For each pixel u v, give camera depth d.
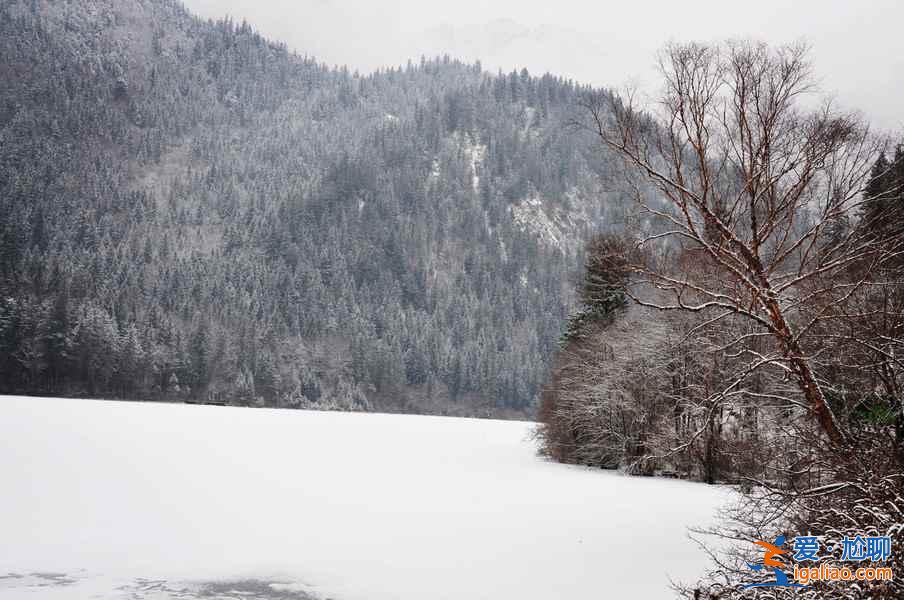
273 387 109.50
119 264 141.12
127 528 15.50
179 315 119.88
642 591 11.34
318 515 17.91
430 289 179.62
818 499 8.66
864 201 9.56
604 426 34.03
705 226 10.59
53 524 15.50
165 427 41.53
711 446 24.77
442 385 128.00
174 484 21.55
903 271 10.34
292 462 29.44
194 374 103.06
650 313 29.70
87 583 11.62
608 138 10.54
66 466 23.44
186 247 194.62
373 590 11.66
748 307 10.76
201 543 14.51
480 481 26.05
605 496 22.38
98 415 46.38
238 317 121.31
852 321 9.83
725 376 14.26
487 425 75.81
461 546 14.64
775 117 10.11
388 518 17.73
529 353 141.25
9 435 30.44
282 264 164.25
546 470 31.44
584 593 11.35
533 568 12.88
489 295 176.50
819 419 9.51
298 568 12.85
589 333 35.75
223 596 11.24
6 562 12.61
